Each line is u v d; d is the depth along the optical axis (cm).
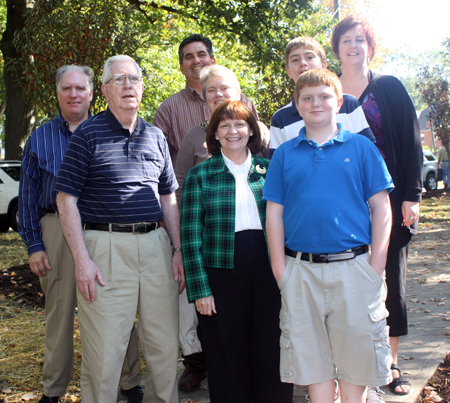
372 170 218
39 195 300
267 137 305
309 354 221
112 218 244
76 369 353
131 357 299
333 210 214
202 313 238
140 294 250
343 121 263
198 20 1316
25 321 467
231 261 236
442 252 701
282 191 230
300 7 1152
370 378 214
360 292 214
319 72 221
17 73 636
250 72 1538
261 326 239
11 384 333
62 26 556
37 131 301
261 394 241
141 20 1391
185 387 310
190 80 366
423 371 301
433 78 1684
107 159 242
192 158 313
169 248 266
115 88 242
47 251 292
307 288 220
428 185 1967
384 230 217
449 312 427
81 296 242
